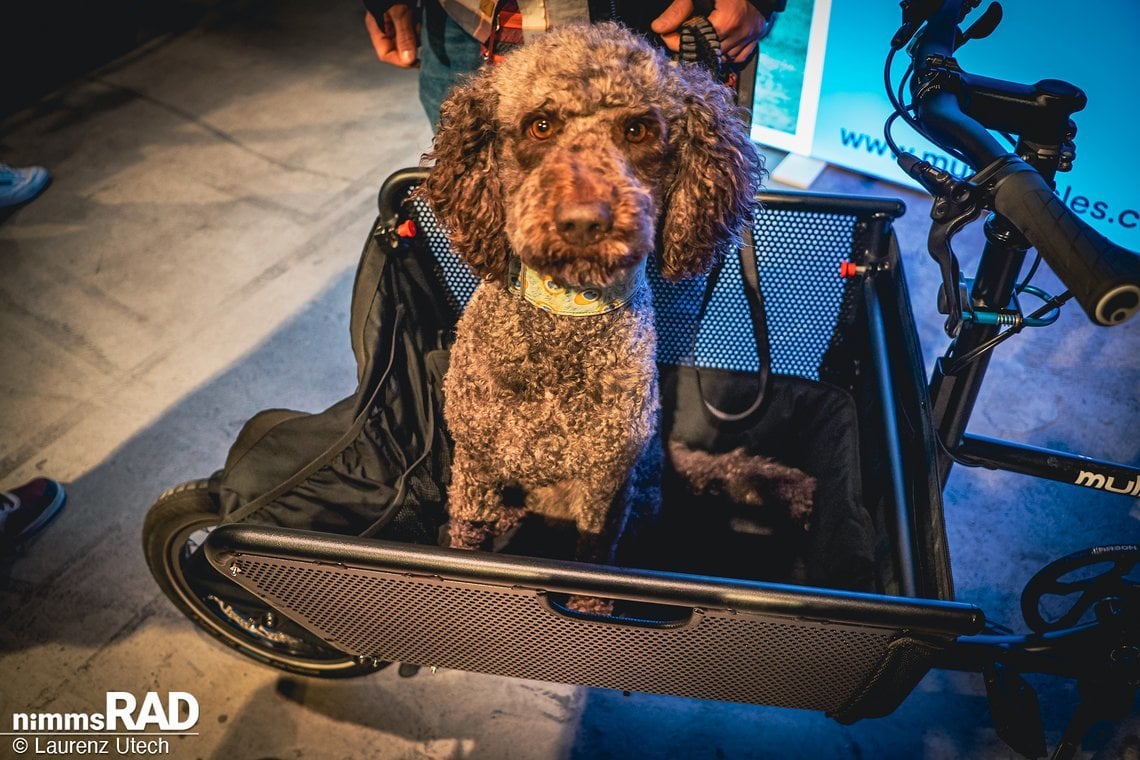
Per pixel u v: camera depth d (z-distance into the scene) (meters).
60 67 4.36
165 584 1.96
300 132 3.93
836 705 1.48
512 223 1.38
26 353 3.01
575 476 1.73
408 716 2.12
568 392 1.57
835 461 1.95
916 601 1.17
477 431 1.66
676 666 1.43
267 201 3.59
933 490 1.50
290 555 1.24
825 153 3.55
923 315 3.06
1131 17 2.63
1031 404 2.78
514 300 1.52
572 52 1.40
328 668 2.10
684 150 1.53
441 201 1.57
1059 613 2.29
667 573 1.21
